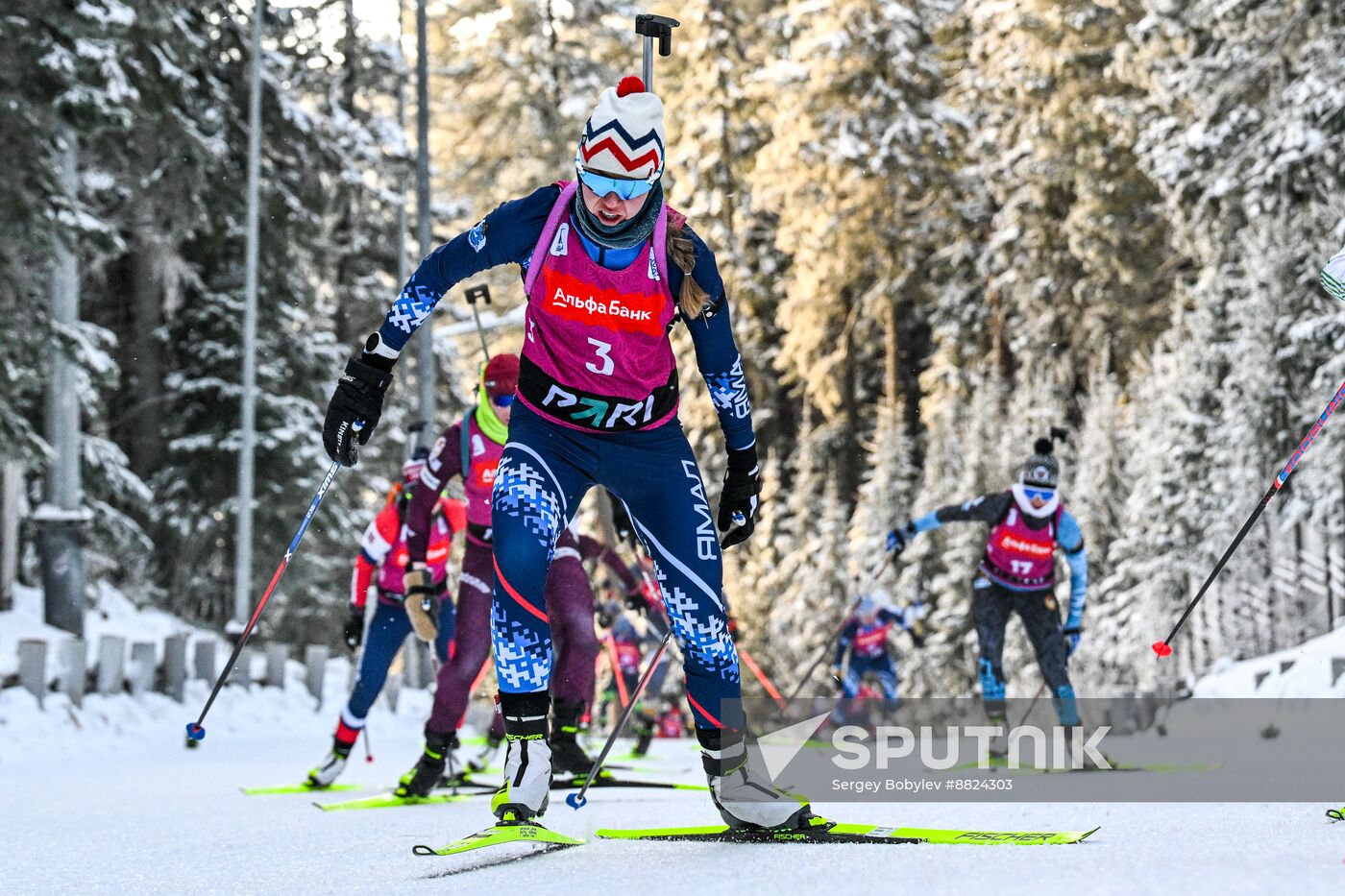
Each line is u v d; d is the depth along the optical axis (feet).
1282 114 62.85
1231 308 64.85
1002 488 82.23
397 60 87.45
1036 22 91.66
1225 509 62.03
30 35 40.42
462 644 19.98
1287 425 61.16
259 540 65.46
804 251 104.27
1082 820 14.49
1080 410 97.35
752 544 102.89
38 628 49.44
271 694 49.29
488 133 122.62
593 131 11.31
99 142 51.03
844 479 113.39
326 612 76.18
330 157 70.90
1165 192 74.02
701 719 12.34
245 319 59.00
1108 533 73.82
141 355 65.10
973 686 80.18
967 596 82.69
